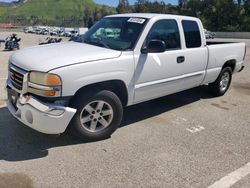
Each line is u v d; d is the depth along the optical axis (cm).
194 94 733
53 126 396
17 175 361
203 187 352
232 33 5319
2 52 1995
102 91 440
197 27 598
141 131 499
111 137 471
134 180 361
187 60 564
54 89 389
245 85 857
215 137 487
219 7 7319
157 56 503
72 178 360
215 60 648
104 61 430
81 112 429
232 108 639
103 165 389
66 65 398
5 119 520
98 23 569
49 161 394
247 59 1418
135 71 472
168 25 533
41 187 341
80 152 420
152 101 662
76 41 535
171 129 512
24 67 411
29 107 393
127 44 479
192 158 416
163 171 382
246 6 7219
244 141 476
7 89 460
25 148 424
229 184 360
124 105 489
